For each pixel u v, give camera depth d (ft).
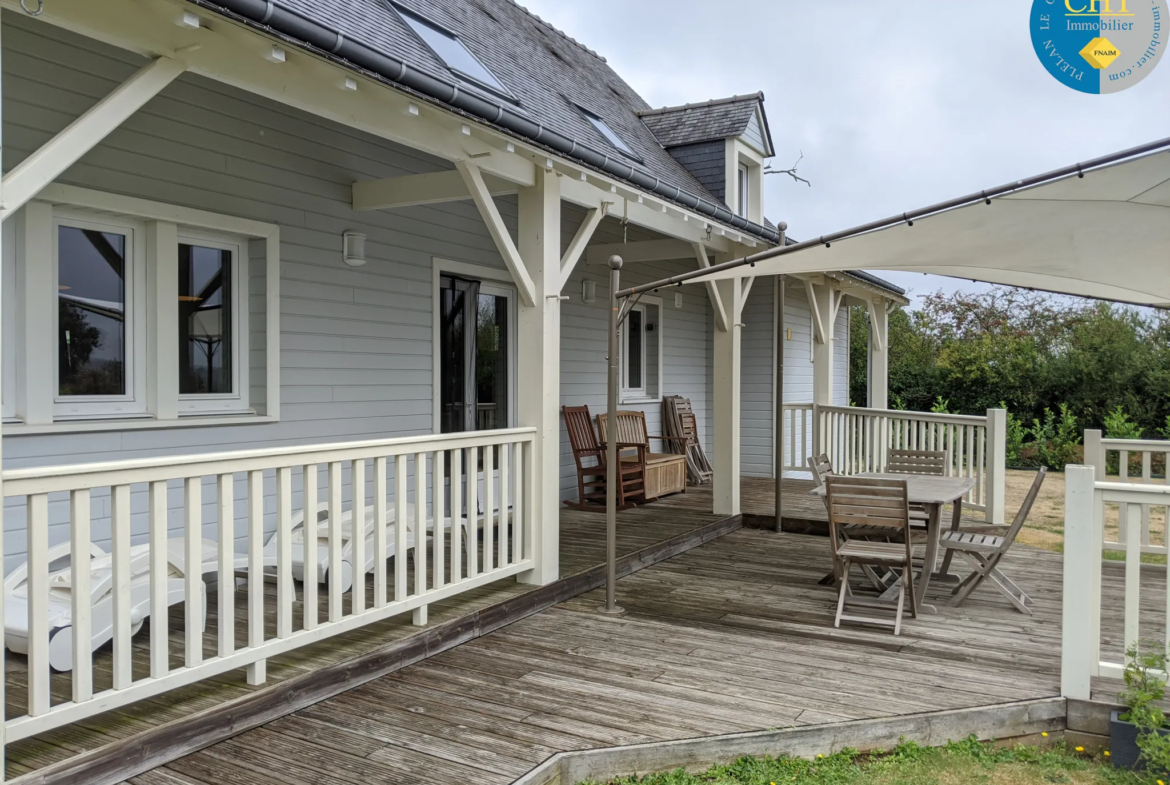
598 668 12.75
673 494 30.12
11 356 12.70
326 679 11.24
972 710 11.06
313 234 17.44
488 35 21.52
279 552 10.78
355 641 12.48
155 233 14.53
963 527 25.95
